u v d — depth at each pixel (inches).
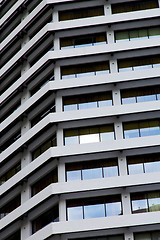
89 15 2239.2
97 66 2114.9
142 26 2161.7
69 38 2197.3
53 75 2169.0
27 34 2409.0
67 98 2064.5
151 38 2119.8
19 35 2416.3
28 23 2361.0
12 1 2618.1
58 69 2116.1
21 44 2422.5
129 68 2087.8
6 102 2351.1
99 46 2094.0
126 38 2156.7
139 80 2031.3
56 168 1953.7
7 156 2153.1
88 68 2117.4
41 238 1793.8
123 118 1964.8
